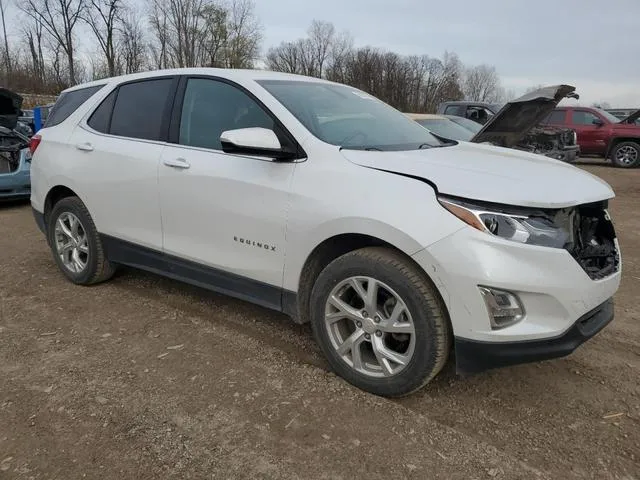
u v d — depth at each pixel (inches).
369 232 108.0
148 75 161.5
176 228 145.9
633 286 196.5
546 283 98.4
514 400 117.8
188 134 145.2
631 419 112.1
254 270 130.4
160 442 100.2
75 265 180.4
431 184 105.5
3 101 331.6
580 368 132.7
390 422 107.6
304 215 117.6
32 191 194.1
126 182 155.6
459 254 99.0
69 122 180.7
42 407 109.8
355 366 117.8
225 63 1686.8
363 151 119.5
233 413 109.3
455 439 103.4
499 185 103.2
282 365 128.6
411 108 2223.2
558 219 105.1
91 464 94.2
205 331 147.1
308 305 127.6
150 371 125.0
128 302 166.9
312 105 136.5
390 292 109.2
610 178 561.3
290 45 2377.0
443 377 126.1
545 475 94.6
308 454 98.0
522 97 267.1
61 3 1562.5
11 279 186.2
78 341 139.6
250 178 127.3
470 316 100.3
